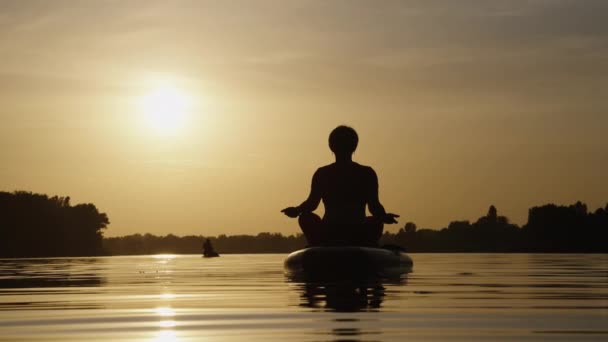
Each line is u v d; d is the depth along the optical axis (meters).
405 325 4.33
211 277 9.30
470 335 3.96
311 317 4.71
